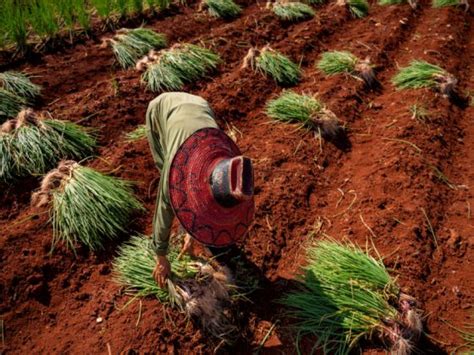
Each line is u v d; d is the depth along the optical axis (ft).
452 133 17.01
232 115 16.96
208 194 7.07
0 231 11.86
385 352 9.54
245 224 7.93
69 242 11.59
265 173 14.19
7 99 15.47
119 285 10.71
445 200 13.88
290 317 10.33
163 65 18.16
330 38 23.67
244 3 26.99
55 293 10.82
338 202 13.74
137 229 12.51
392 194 13.71
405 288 10.87
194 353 9.54
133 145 14.74
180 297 9.81
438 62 21.27
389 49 22.59
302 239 12.50
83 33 21.15
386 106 18.33
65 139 14.07
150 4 23.49
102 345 9.57
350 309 9.87
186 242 10.47
